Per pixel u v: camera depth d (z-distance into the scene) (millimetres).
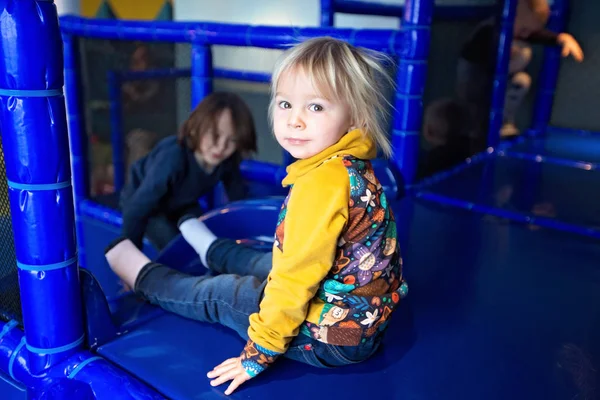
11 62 891
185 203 1925
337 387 988
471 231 1775
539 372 1058
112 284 1790
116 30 2029
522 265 1539
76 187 2287
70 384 1047
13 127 929
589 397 992
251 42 1823
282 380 1000
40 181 962
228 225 1659
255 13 5789
